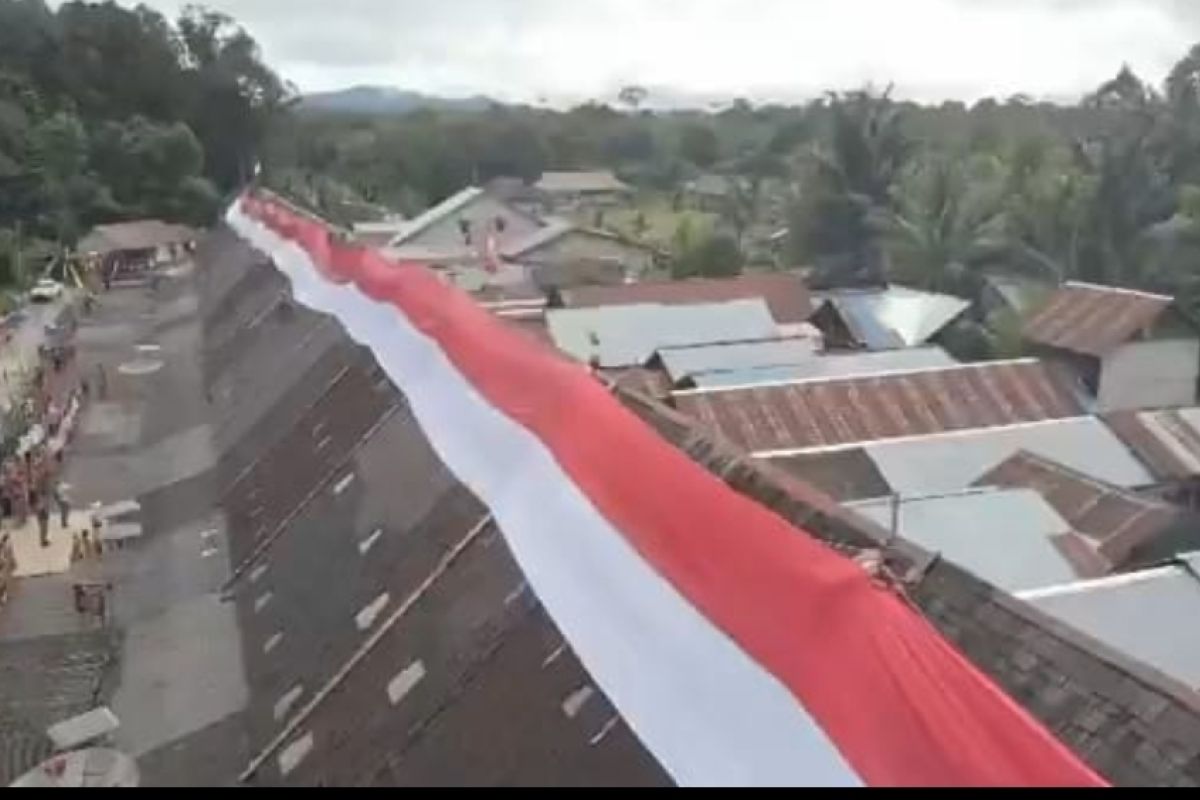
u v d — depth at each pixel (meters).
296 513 31.36
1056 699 9.45
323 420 35.81
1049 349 58.12
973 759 7.79
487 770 14.78
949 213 84.94
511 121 192.00
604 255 97.31
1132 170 83.06
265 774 19.64
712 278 83.12
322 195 139.12
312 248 56.62
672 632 12.52
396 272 38.38
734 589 11.49
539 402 20.73
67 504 42.50
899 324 66.19
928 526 26.69
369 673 20.12
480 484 22.05
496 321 27.42
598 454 16.72
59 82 135.88
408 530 23.75
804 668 9.89
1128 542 30.05
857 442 38.62
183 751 22.97
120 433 51.38
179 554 34.84
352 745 18.25
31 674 29.36
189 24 155.25
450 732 16.36
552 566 16.91
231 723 23.22
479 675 17.05
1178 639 18.95
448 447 24.92
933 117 139.88
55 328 77.31
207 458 43.53
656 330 56.75
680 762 11.38
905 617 9.32
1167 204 83.31
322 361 41.34
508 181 156.88
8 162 108.25
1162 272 79.50
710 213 125.25
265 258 71.62
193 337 70.75
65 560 37.44
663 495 13.91
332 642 22.42
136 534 37.50
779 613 10.62
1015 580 25.30
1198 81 113.81
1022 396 44.72
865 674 9.16
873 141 95.38
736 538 11.90
